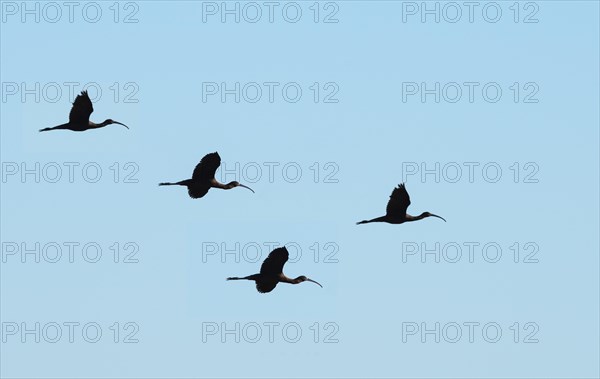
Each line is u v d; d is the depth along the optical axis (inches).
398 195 4808.1
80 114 4849.9
